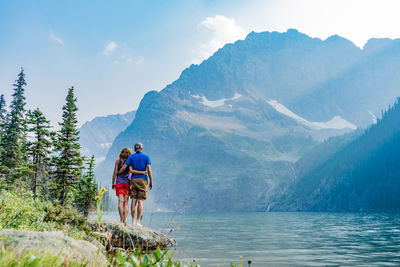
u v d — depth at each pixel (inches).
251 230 1290.6
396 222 1807.3
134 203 350.0
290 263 436.5
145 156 354.6
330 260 467.2
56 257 106.6
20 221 279.9
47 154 1517.0
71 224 347.9
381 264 430.9
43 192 1470.2
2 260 91.0
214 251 564.4
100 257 139.1
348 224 1722.4
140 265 119.0
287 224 1857.8
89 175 1450.5
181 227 1481.3
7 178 1531.7
